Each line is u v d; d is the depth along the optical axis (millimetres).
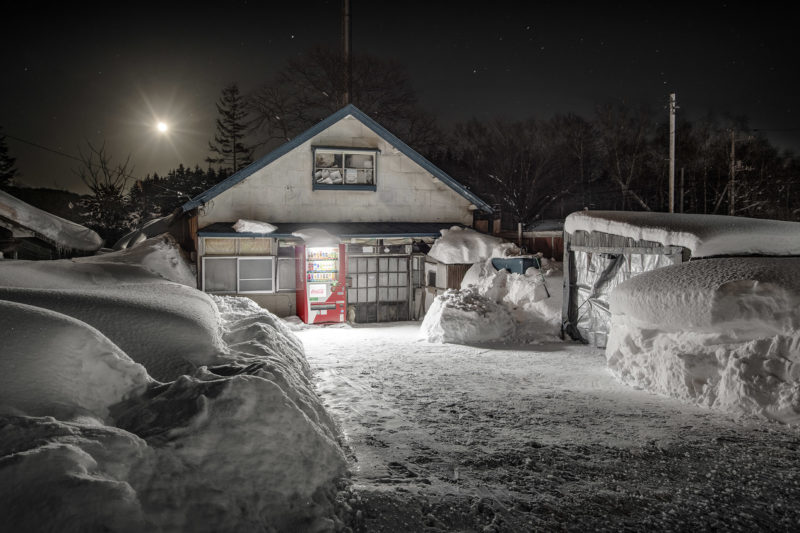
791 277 7270
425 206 19594
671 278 8633
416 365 10391
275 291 17109
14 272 10914
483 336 13383
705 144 40281
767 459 5410
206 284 16531
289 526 3607
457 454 5398
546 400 7672
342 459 4609
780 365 6812
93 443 3406
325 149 18156
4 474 3016
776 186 40531
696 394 7496
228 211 17375
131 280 13523
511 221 41875
